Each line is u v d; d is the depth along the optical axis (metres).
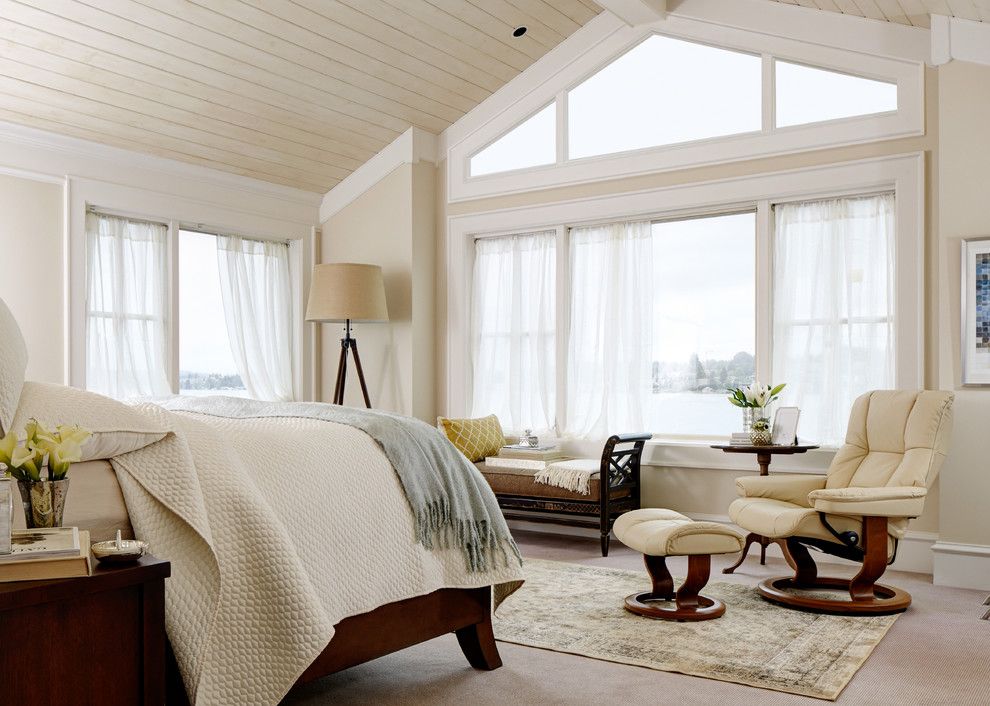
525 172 5.88
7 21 3.96
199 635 1.93
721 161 5.18
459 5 5.01
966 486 4.20
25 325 4.62
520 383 5.94
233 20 4.51
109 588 1.63
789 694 2.66
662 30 5.42
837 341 4.87
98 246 5.02
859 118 4.77
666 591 3.75
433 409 6.20
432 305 6.20
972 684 2.75
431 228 6.20
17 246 4.60
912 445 3.88
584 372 5.76
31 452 1.74
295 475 2.36
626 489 5.13
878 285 4.80
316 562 2.29
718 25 5.23
